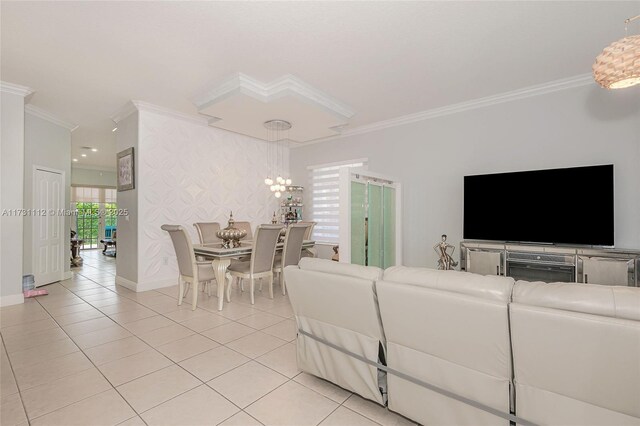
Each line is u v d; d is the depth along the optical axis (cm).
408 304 143
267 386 200
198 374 214
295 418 168
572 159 350
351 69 330
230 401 183
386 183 428
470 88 377
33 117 466
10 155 371
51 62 315
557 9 233
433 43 280
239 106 386
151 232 450
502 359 123
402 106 439
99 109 459
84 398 185
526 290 121
